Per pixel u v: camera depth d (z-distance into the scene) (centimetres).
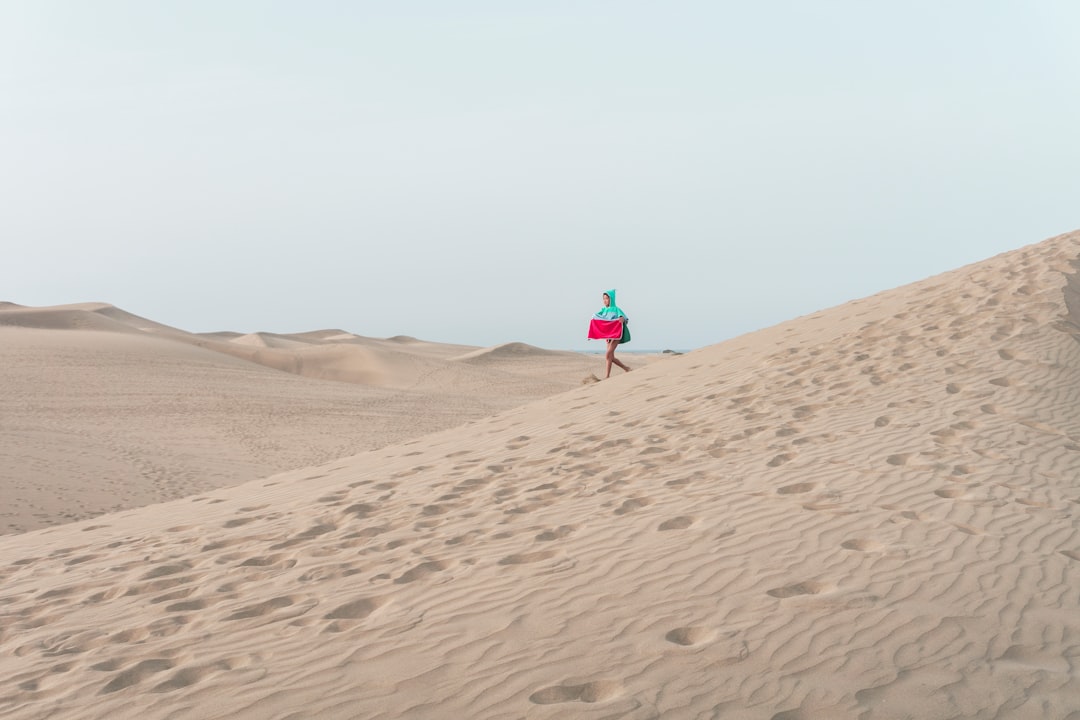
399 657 410
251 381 4362
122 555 740
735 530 576
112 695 391
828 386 1076
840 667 376
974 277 1466
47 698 396
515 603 473
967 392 955
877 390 1015
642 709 346
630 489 738
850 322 1451
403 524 712
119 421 2819
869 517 586
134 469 1881
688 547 546
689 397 1184
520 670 388
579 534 602
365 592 518
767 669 376
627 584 489
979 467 711
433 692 371
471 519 696
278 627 466
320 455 2359
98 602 576
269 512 867
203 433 2686
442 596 495
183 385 3906
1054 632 408
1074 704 346
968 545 527
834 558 511
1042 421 852
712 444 886
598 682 372
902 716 337
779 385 1128
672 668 381
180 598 560
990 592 454
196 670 414
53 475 1681
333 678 391
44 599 598
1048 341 1091
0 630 527
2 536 1107
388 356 6619
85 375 3912
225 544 723
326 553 640
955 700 347
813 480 695
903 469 711
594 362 7931
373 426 3030
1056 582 469
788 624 420
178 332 9688
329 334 13225
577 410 1322
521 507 716
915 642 398
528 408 1534
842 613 430
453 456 1077
